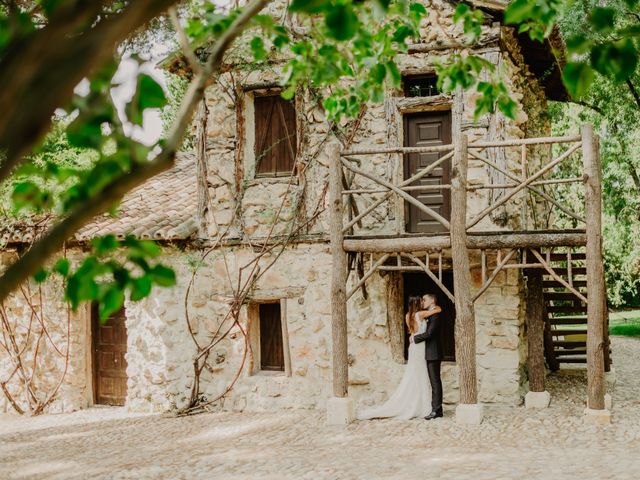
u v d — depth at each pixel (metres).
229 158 10.68
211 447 8.22
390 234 9.05
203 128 10.81
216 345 10.70
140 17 1.03
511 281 9.59
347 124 10.16
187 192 12.35
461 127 9.66
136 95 1.55
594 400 8.19
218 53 1.53
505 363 9.55
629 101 15.93
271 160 10.67
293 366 10.35
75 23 0.97
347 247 8.93
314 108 10.30
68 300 1.77
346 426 8.77
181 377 10.74
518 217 9.91
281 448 7.92
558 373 12.38
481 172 9.60
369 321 10.06
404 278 10.41
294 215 10.30
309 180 10.34
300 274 10.34
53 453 8.37
